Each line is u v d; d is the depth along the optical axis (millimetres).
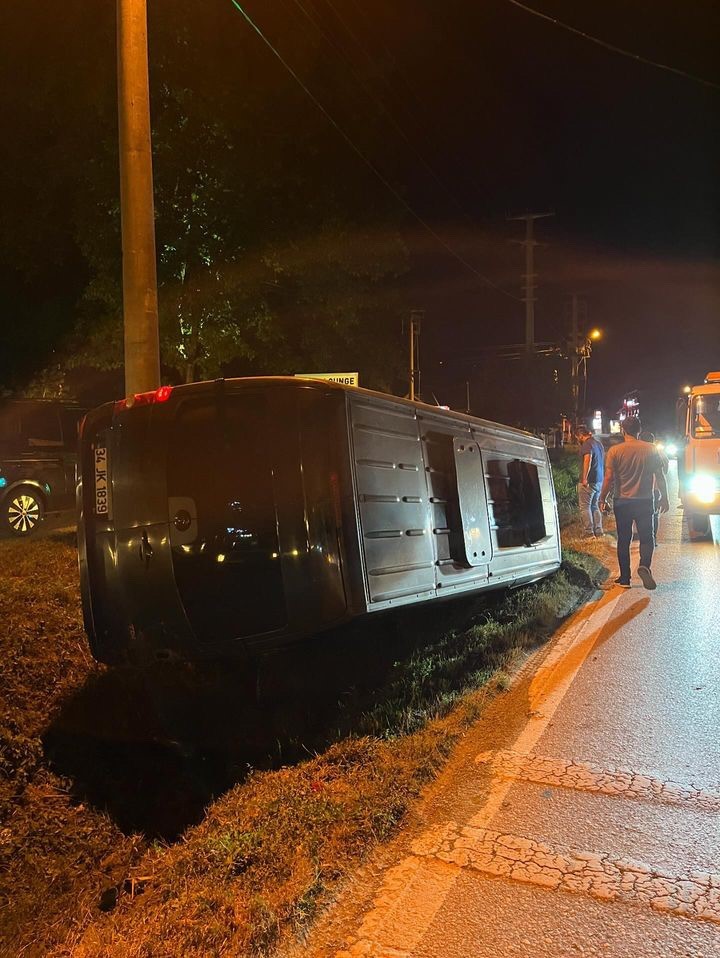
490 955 2883
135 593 5148
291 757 4520
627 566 9203
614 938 2953
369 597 4789
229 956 2852
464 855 3535
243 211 9641
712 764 4422
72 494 12297
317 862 3369
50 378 13492
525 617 7391
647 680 5863
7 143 9617
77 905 3449
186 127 9078
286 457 4770
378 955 2896
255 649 4922
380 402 5316
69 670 5262
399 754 4383
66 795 4227
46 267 11000
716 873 3357
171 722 5051
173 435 5059
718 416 12781
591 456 12961
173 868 3479
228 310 10062
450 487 6355
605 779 4262
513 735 4906
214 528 4945
